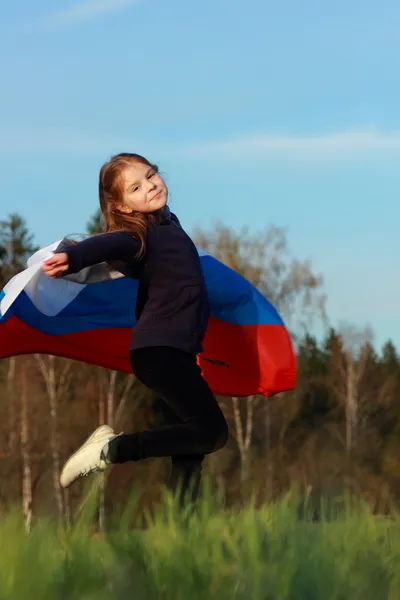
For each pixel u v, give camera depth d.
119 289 6.12
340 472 38.44
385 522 3.74
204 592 2.65
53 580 2.66
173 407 4.62
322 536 3.31
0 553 2.87
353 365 47.59
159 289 4.75
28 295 5.93
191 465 4.71
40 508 3.47
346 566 2.95
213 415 4.59
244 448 36.06
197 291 4.80
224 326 6.25
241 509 3.72
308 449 41.00
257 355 6.20
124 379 40.62
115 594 2.62
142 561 2.86
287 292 39.44
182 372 4.59
